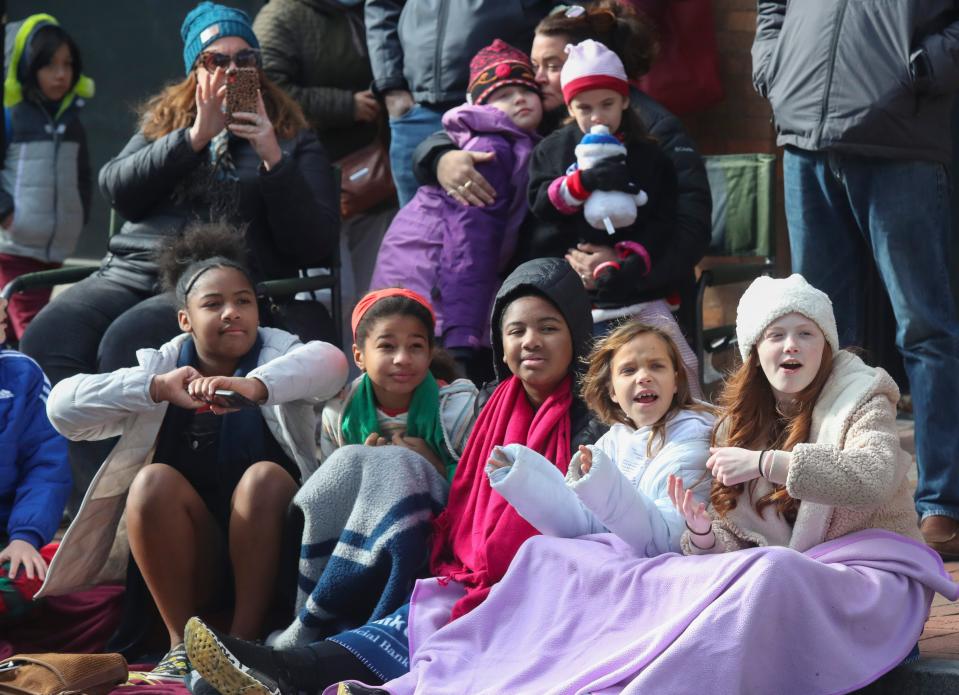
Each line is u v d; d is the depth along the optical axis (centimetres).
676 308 1953
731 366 2100
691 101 2467
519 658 1268
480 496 1457
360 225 2456
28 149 2833
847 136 1705
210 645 1267
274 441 1638
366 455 1480
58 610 1644
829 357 1278
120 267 2047
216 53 2036
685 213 1917
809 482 1203
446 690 1252
